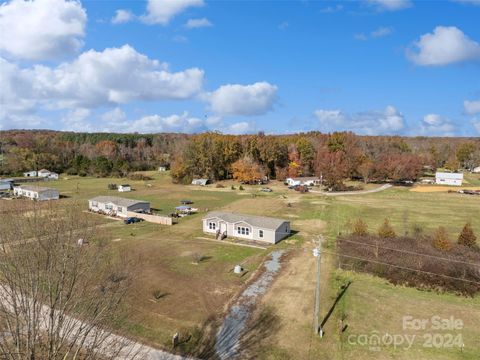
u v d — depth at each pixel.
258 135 128.38
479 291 27.95
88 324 13.23
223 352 20.52
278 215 59.12
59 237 14.16
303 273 32.88
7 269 11.84
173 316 24.58
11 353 10.31
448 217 57.19
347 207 65.94
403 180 105.75
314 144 129.38
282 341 21.80
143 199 75.56
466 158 148.12
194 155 105.88
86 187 92.12
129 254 36.78
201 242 42.91
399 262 31.41
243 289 29.34
